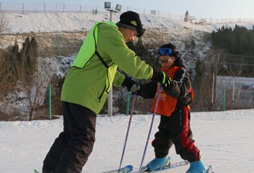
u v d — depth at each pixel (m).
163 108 2.89
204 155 4.10
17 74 13.84
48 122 8.22
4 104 13.20
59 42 33.16
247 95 19.75
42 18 41.44
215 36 39.78
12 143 5.28
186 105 2.89
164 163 3.23
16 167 3.52
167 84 2.51
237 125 7.96
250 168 3.39
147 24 45.84
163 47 2.89
